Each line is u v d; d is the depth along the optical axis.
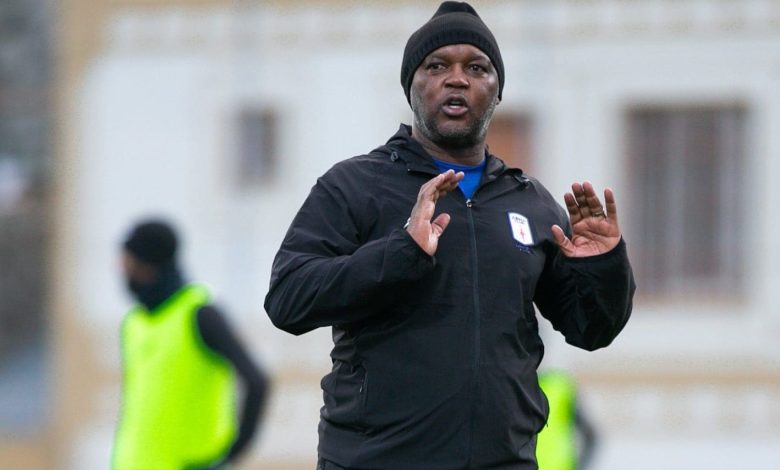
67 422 60.41
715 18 57.81
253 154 59.62
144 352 26.06
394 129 58.97
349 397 16.23
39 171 81.00
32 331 77.88
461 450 15.84
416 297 15.91
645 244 58.19
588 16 58.16
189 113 59.62
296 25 59.34
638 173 58.19
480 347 15.92
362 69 59.09
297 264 16.03
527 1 58.25
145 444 25.78
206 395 25.92
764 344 57.34
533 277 16.45
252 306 58.88
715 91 57.84
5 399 71.12
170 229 26.06
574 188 16.58
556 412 31.45
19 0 84.50
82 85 59.97
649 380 57.50
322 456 16.47
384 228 16.28
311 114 59.31
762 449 57.03
